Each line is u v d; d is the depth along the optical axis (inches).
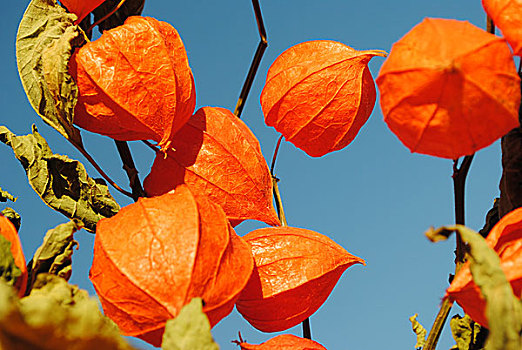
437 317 19.7
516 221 17.6
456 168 19.9
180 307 17.7
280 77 21.6
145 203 18.7
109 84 19.8
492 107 17.3
